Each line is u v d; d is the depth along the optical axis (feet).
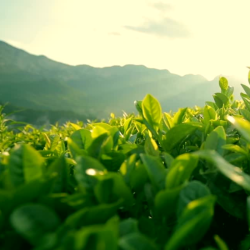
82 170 1.31
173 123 2.47
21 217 0.95
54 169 1.41
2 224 1.08
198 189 1.25
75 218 1.01
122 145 2.05
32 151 1.22
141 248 0.91
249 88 3.07
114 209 1.09
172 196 1.22
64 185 1.41
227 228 1.95
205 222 1.08
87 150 1.72
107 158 1.68
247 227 1.96
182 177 1.35
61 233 0.95
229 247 1.95
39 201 1.13
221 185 1.75
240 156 1.80
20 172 1.19
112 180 1.24
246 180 1.16
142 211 1.52
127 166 1.50
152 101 2.11
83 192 1.26
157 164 1.39
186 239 1.10
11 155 1.20
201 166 1.86
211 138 1.82
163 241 1.26
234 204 1.72
